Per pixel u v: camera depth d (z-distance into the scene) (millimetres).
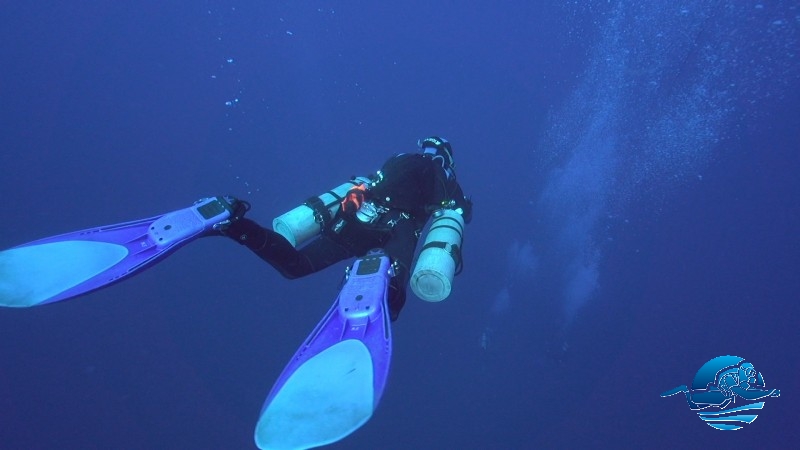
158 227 2430
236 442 10977
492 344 11398
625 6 13422
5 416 11469
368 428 10453
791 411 12273
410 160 3240
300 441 1656
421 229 3230
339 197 3398
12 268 2273
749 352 13281
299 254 2824
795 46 18672
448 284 2904
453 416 10430
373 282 2383
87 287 2215
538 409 10656
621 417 10961
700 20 13383
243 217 2561
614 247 13906
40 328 13227
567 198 13375
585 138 13812
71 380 12203
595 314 12750
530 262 12258
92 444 11023
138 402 11750
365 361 2008
